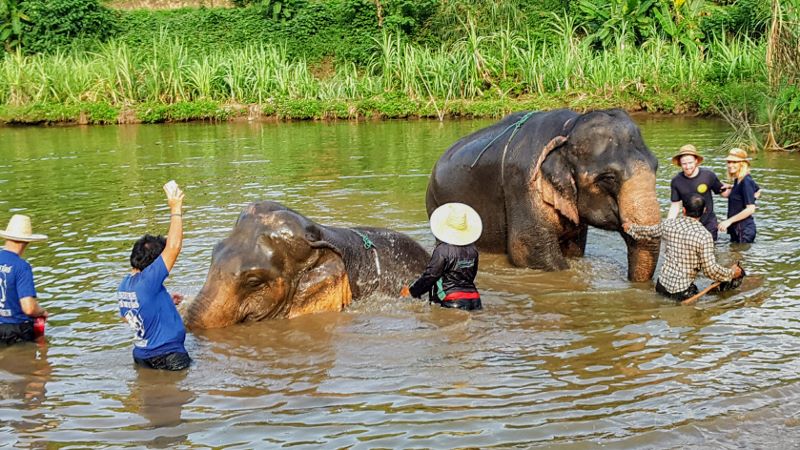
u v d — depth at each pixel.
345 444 5.33
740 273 8.24
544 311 7.90
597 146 8.82
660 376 6.29
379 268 8.41
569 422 5.57
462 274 7.96
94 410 5.91
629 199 8.58
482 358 6.73
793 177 13.94
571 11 34.22
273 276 7.55
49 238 10.90
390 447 5.28
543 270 9.38
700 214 8.10
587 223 9.15
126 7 41.75
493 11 34.81
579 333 7.28
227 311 7.48
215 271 7.54
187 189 14.38
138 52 32.28
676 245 8.09
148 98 30.25
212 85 30.61
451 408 5.82
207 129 26.06
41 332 7.40
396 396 6.04
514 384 6.20
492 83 29.03
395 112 27.92
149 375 6.52
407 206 12.53
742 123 17.88
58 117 28.27
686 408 5.75
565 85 28.03
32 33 35.62
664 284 8.21
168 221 11.81
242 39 38.28
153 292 6.54
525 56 29.45
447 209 7.95
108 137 24.02
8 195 14.18
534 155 9.31
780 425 5.52
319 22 38.50
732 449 5.24
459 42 31.64
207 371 6.58
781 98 17.14
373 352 6.90
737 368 6.40
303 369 6.58
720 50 27.98
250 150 20.05
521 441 5.34
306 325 7.53
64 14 36.38
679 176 9.85
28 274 7.25
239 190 14.16
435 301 8.05
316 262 7.79
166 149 20.64
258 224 7.64
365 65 36.31
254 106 29.16
